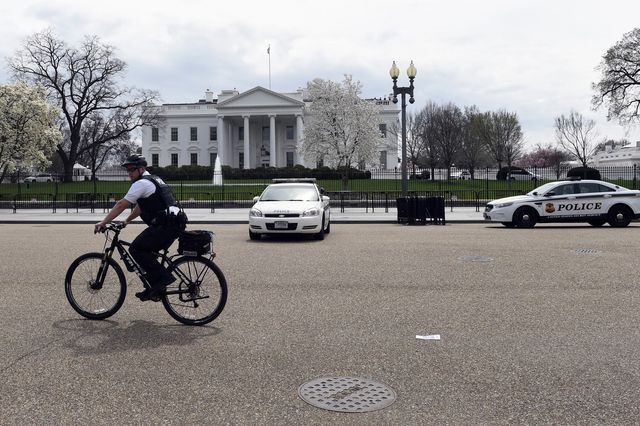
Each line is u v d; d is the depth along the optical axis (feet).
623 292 25.35
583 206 61.16
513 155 253.03
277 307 22.68
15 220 79.46
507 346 17.37
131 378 14.65
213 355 16.58
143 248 19.69
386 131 275.39
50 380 14.49
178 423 11.96
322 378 14.65
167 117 291.38
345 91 165.07
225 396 13.44
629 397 13.34
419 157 258.98
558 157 302.25
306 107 266.16
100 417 12.25
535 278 28.91
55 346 17.48
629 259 35.29
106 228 19.16
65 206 113.50
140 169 19.95
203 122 290.56
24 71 190.80
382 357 16.38
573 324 19.92
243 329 19.45
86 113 201.26
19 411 12.57
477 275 29.91
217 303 19.86
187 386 14.08
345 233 56.44
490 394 13.55
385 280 28.55
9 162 156.97
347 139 164.25
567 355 16.47
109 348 17.28
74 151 203.31
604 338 18.17
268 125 288.51
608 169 137.59
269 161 286.05
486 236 51.13
